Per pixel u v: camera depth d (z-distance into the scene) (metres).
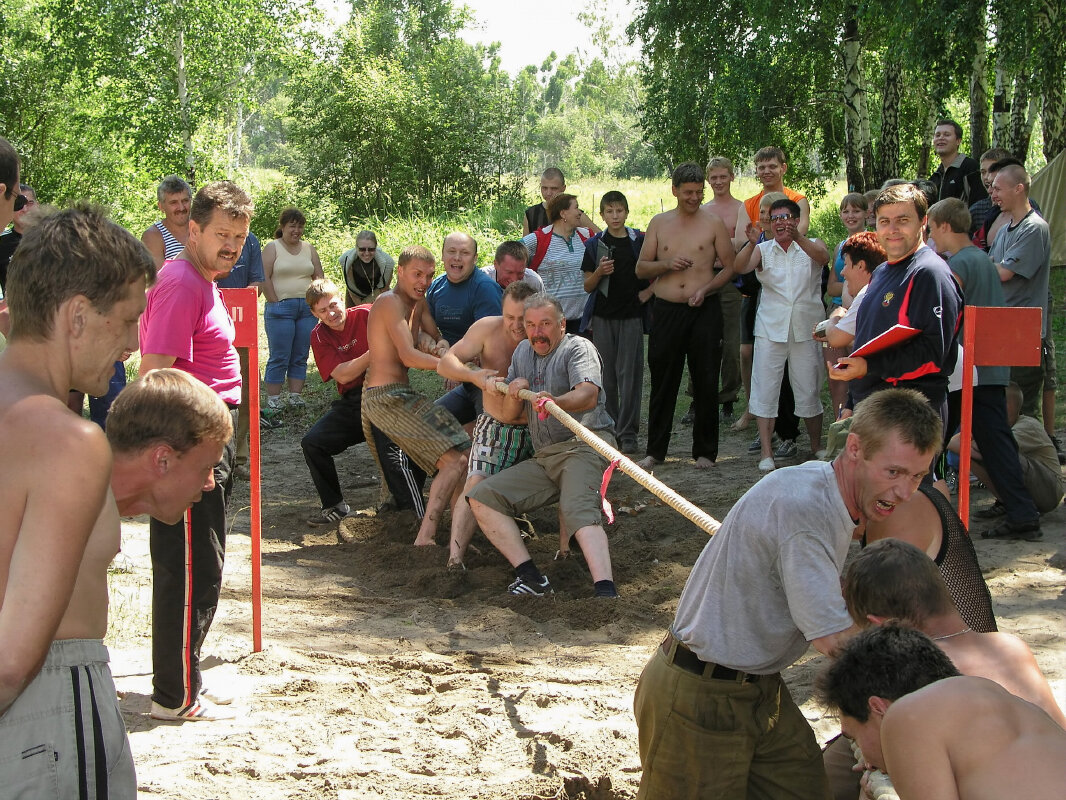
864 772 2.90
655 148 22.22
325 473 7.11
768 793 3.00
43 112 25.50
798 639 2.88
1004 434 6.06
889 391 2.79
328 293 6.82
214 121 24.58
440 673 4.67
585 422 5.70
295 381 10.96
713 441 8.32
